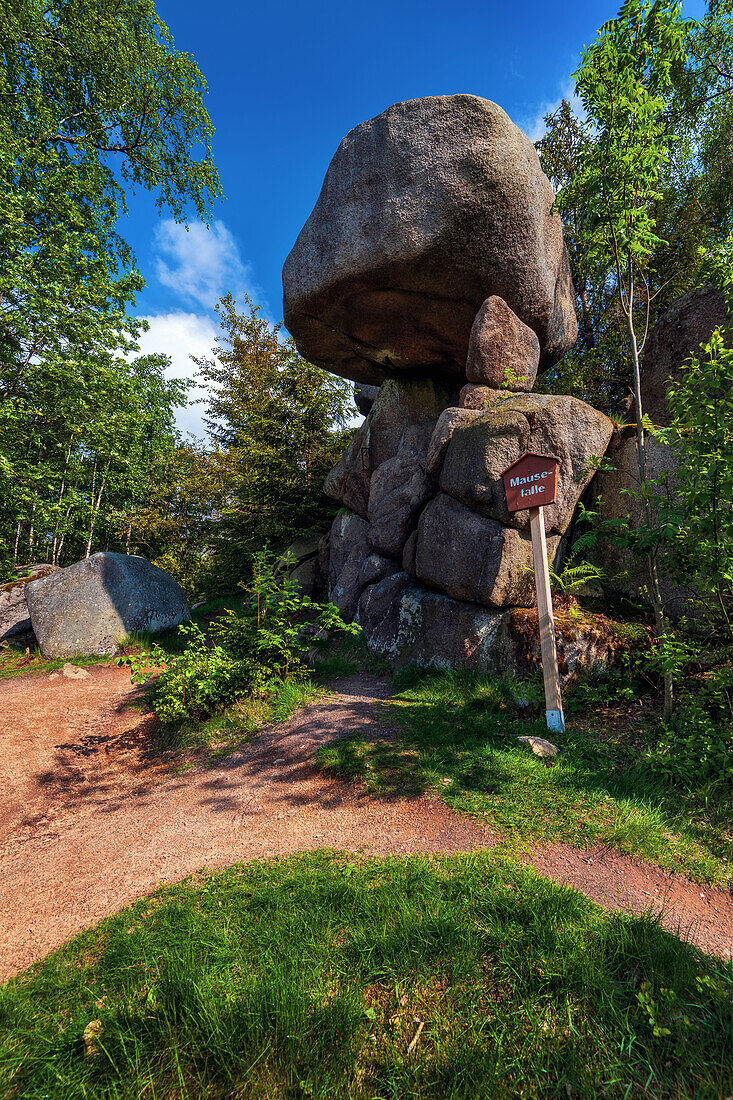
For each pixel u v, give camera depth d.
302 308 8.58
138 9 14.40
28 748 5.83
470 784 3.85
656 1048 1.70
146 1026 1.88
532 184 7.18
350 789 4.06
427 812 3.56
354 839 3.36
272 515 11.38
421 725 5.04
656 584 4.62
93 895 3.12
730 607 4.39
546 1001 1.89
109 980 2.22
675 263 9.80
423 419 9.62
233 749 5.29
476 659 6.18
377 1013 1.90
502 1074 1.64
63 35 13.47
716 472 3.77
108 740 6.09
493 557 6.22
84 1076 1.74
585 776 3.82
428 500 8.41
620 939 2.15
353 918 2.42
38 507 12.52
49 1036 1.95
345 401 12.03
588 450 6.46
